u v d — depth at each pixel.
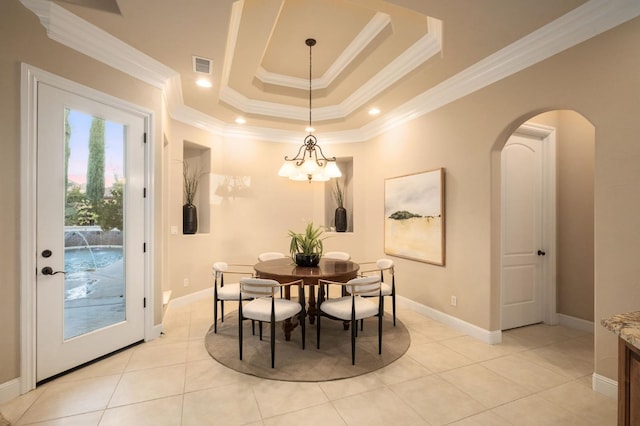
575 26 2.26
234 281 4.93
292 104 4.55
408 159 4.14
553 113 3.62
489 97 2.99
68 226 2.41
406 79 3.32
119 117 2.76
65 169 2.38
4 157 2.04
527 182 3.58
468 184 3.23
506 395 2.16
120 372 2.43
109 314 2.72
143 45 2.65
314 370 2.47
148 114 3.00
